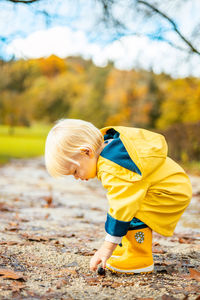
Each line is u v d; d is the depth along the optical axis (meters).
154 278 1.87
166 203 1.88
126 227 1.78
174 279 1.86
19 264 1.96
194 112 18.17
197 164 11.84
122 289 1.68
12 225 3.12
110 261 1.97
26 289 1.61
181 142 12.52
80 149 1.92
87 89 48.72
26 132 58.66
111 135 2.17
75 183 8.03
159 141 1.99
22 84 12.33
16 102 37.84
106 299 1.55
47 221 3.49
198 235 3.04
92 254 2.27
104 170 1.87
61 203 4.96
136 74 37.53
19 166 12.79
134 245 1.93
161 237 2.95
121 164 1.85
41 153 23.56
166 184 1.89
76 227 3.26
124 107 38.50
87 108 46.66
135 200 1.78
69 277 1.83
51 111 49.72
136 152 1.84
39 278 1.78
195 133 11.81
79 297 1.56
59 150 1.94
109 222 1.81
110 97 40.19
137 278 1.86
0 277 1.72
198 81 13.46
